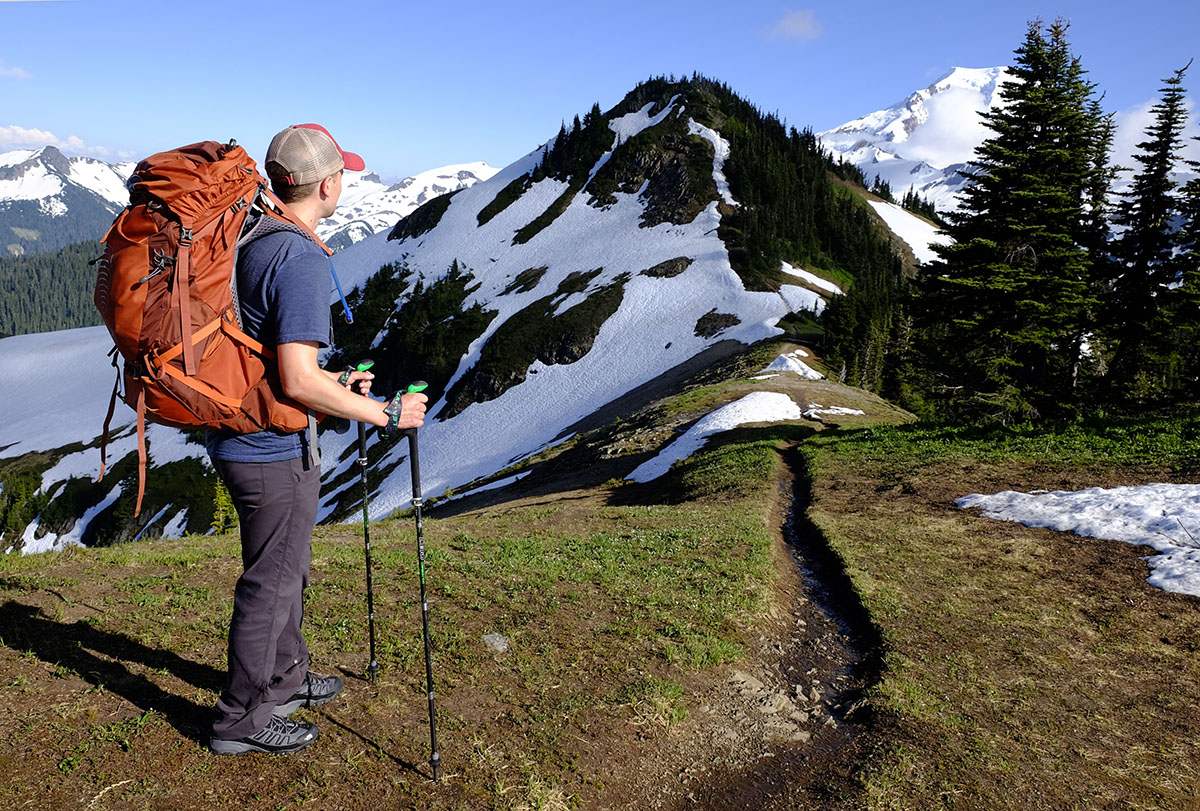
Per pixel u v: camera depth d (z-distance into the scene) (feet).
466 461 248.52
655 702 17.53
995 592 31.32
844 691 21.80
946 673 22.95
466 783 12.94
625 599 25.08
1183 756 18.76
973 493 50.37
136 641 15.75
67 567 22.71
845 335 230.07
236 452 10.55
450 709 15.38
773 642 24.97
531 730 15.33
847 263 418.10
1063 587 32.09
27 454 384.47
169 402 9.41
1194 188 119.34
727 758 16.61
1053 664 24.22
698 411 135.03
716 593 27.48
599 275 369.30
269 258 9.97
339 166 11.13
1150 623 28.02
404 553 28.48
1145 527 38.86
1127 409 117.08
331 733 13.46
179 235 9.14
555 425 246.27
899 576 33.47
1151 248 124.88
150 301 9.04
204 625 17.30
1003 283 104.42
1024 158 107.14
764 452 79.71
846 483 59.26
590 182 486.79
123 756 11.60
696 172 446.19
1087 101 120.37
